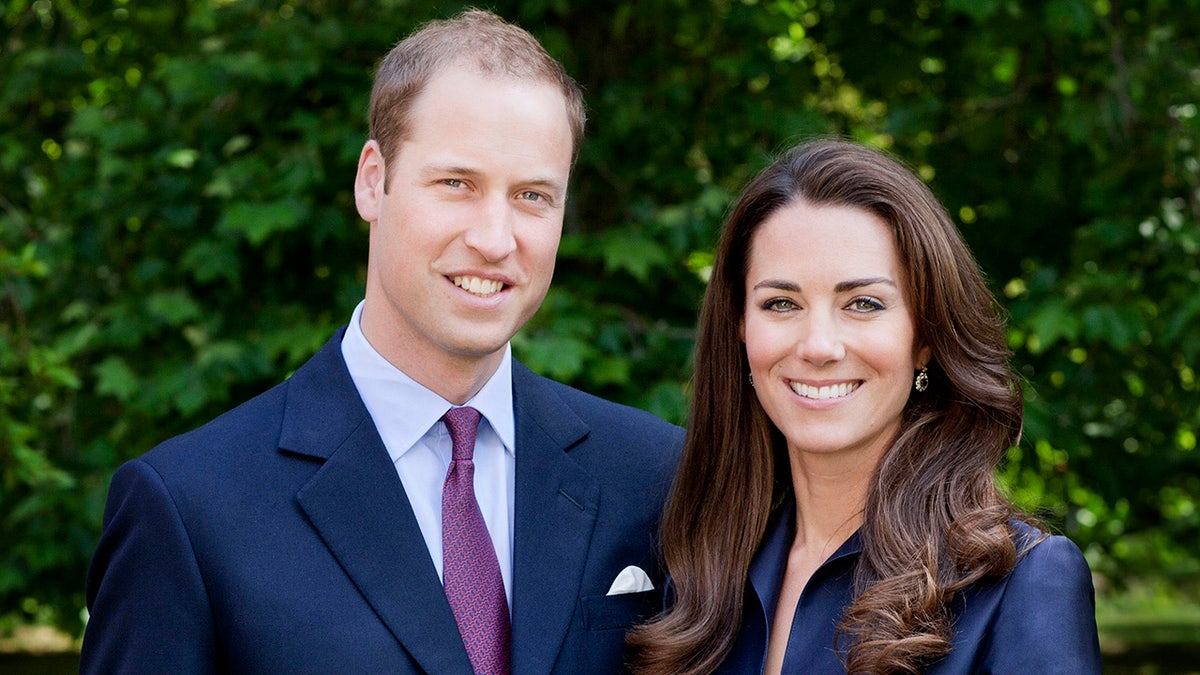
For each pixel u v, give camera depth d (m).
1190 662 15.44
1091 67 8.65
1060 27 8.21
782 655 3.77
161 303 8.07
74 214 8.77
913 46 9.29
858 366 3.66
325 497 3.65
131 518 3.58
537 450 4.00
